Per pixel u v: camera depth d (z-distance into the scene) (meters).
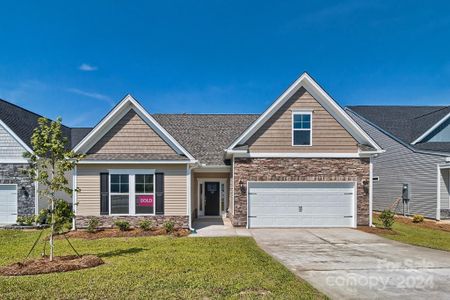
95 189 15.82
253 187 16.72
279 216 16.64
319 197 16.75
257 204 16.69
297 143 16.78
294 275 8.20
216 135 21.91
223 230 15.86
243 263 9.24
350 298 6.76
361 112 28.61
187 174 16.05
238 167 16.70
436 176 19.62
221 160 19.30
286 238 13.81
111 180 15.90
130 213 15.83
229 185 19.84
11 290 6.91
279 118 16.86
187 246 11.77
